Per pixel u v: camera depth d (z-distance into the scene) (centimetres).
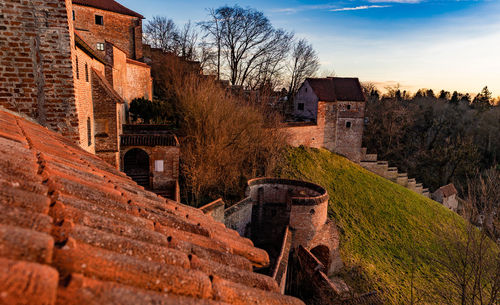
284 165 3584
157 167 2461
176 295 252
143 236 336
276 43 5241
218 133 2695
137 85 3322
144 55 4450
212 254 394
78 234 261
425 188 5462
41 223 239
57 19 788
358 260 2539
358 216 3153
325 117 4412
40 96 814
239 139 2872
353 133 4644
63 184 372
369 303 1948
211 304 250
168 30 5591
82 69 1461
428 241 2998
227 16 4994
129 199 468
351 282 2317
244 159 3191
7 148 403
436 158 5862
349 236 2786
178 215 531
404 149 6300
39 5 771
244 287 324
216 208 2052
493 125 6419
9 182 296
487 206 1249
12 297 150
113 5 3753
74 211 301
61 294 185
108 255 247
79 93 1377
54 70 811
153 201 530
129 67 3098
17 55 779
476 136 6500
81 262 226
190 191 2658
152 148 2423
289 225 2358
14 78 787
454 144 6072
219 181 2812
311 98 4462
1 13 750
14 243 187
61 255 221
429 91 10094
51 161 457
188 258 338
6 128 532
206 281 286
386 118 6169
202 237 450
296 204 2330
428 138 6594
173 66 4075
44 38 789
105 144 1973
